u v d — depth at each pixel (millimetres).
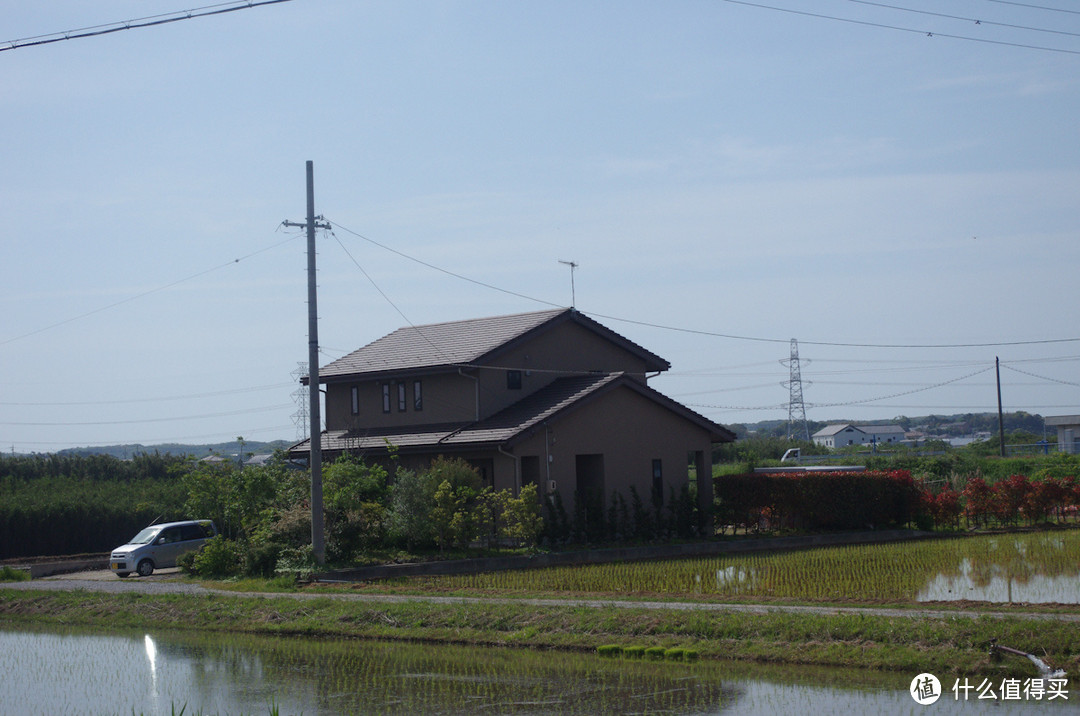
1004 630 12688
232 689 13352
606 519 30641
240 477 28094
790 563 23938
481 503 28078
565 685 12773
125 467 55750
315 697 12695
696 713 11109
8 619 21297
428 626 16891
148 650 16656
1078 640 12156
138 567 28797
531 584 21203
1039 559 23984
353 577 23625
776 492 32406
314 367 24609
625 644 14766
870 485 33656
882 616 14070
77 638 18312
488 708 11773
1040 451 80312
